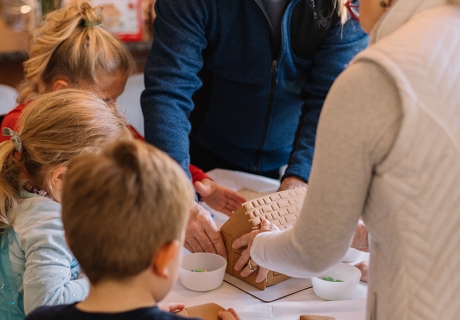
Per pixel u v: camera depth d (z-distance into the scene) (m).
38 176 1.17
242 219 1.25
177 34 1.50
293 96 1.75
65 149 1.15
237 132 1.82
